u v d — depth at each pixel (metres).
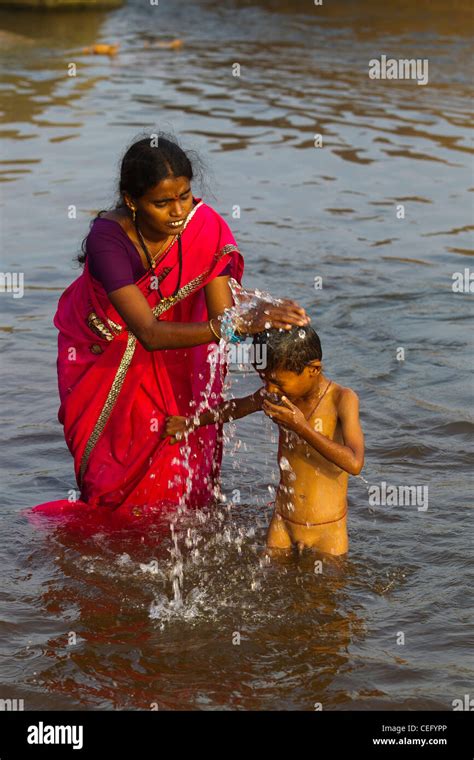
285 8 43.03
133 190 8.27
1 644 7.25
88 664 7.04
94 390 9.40
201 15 41.91
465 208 19.12
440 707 6.62
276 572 8.23
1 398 11.61
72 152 22.28
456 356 12.77
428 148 22.97
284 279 15.44
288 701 6.67
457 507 9.25
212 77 30.23
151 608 7.73
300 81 29.66
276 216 18.50
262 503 9.48
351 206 19.17
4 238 17.08
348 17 40.66
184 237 8.94
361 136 23.88
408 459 10.23
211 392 9.59
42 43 35.47
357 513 9.16
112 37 36.84
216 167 21.38
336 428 8.47
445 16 40.44
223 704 6.65
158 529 8.98
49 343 13.18
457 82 29.41
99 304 9.19
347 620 7.55
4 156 21.92
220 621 7.53
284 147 22.98
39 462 10.32
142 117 25.41
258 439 10.79
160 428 9.35
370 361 12.62
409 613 7.64
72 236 17.20
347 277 15.58
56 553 8.54
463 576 8.12
